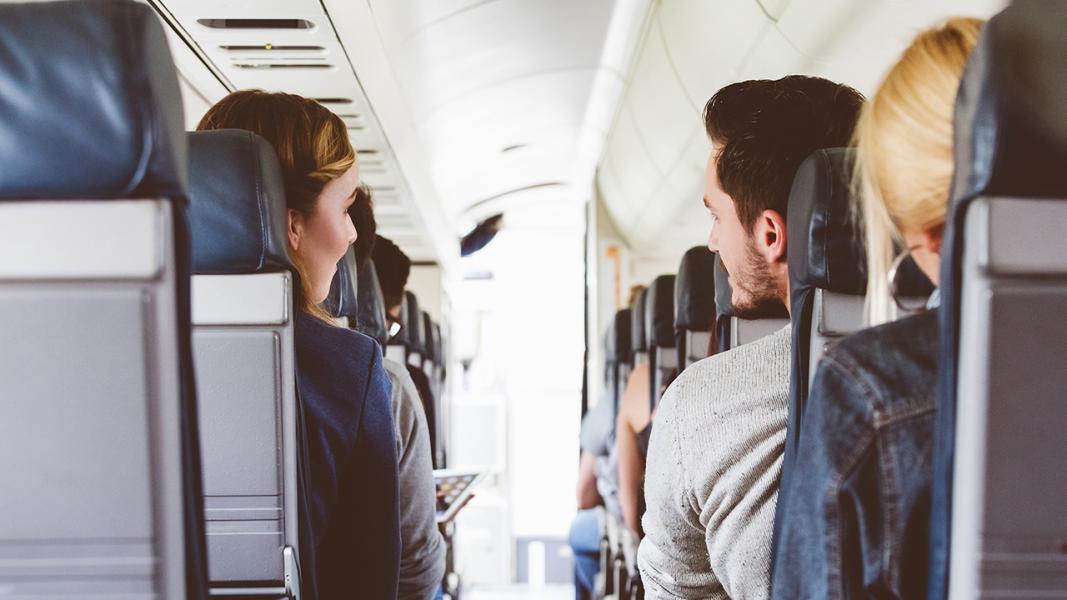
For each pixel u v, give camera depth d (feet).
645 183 20.40
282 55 13.70
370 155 19.74
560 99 22.11
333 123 5.83
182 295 3.06
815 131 4.75
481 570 35.32
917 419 3.01
